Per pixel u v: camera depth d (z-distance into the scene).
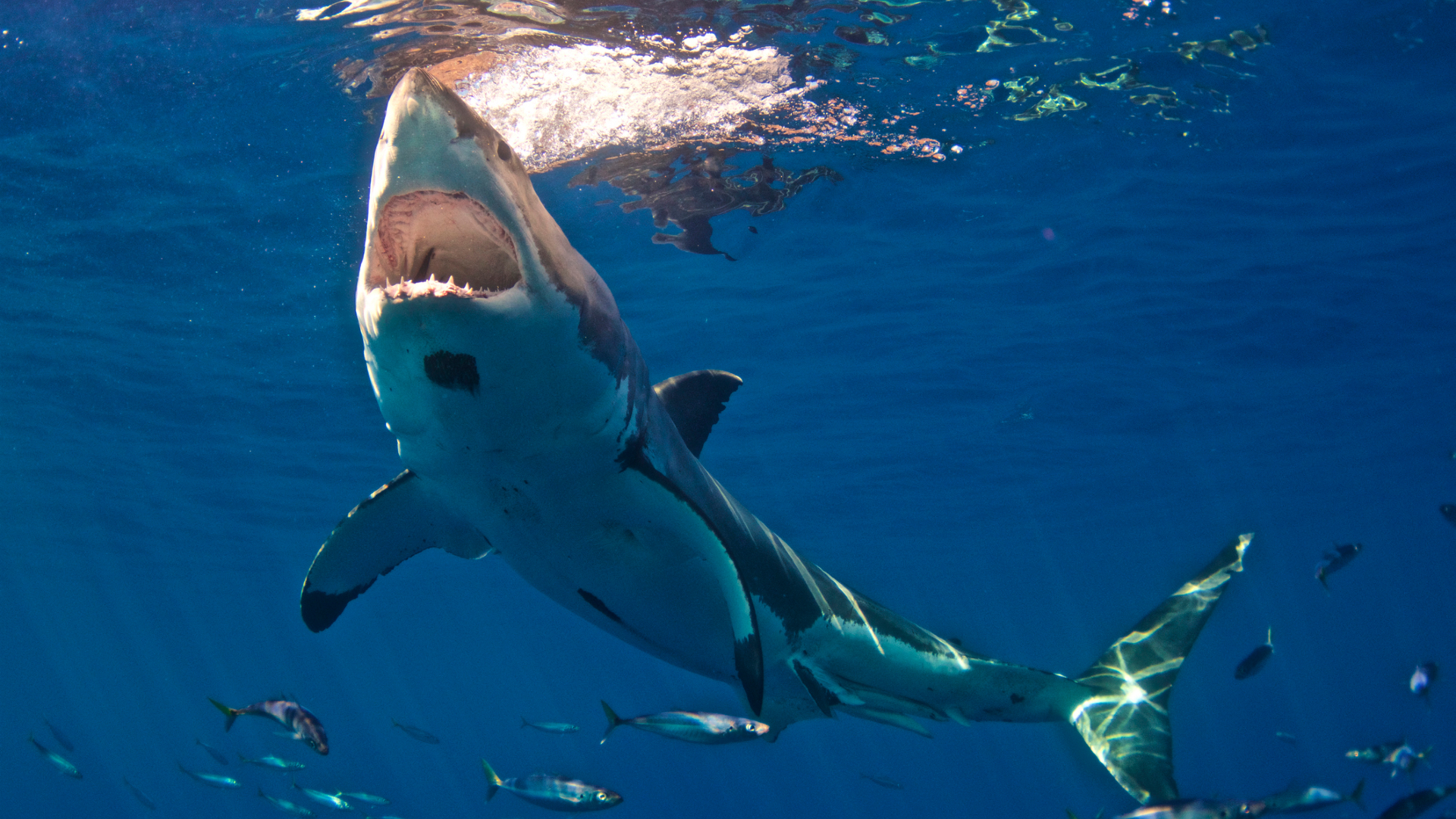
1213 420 22.69
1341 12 8.47
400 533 3.97
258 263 12.32
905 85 9.12
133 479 23.45
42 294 13.15
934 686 6.13
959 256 13.61
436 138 2.36
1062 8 8.09
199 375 16.44
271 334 14.71
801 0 7.62
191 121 9.05
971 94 9.38
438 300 2.38
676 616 4.23
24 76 8.23
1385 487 34.91
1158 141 10.66
